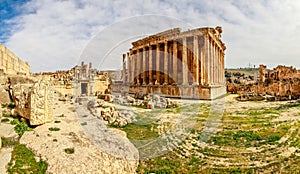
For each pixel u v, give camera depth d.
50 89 16.84
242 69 199.38
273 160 13.99
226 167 13.02
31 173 9.41
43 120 15.82
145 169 12.41
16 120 15.73
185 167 12.91
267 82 80.00
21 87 18.02
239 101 48.56
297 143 17.16
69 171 9.62
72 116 19.94
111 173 10.61
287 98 49.62
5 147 11.62
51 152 11.12
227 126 22.91
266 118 27.28
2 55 26.39
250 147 16.39
